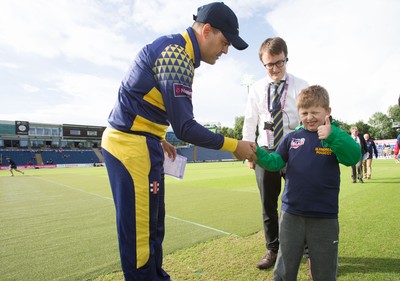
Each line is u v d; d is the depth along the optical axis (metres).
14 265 2.80
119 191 1.72
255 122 3.30
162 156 1.89
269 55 2.78
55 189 9.36
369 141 9.70
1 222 4.63
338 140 1.79
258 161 2.05
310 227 1.91
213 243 3.33
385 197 5.91
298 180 1.96
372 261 2.70
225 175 14.90
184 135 1.67
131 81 1.74
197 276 2.48
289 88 2.97
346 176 11.15
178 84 1.65
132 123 1.73
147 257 1.74
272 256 2.68
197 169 22.30
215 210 5.27
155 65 1.68
